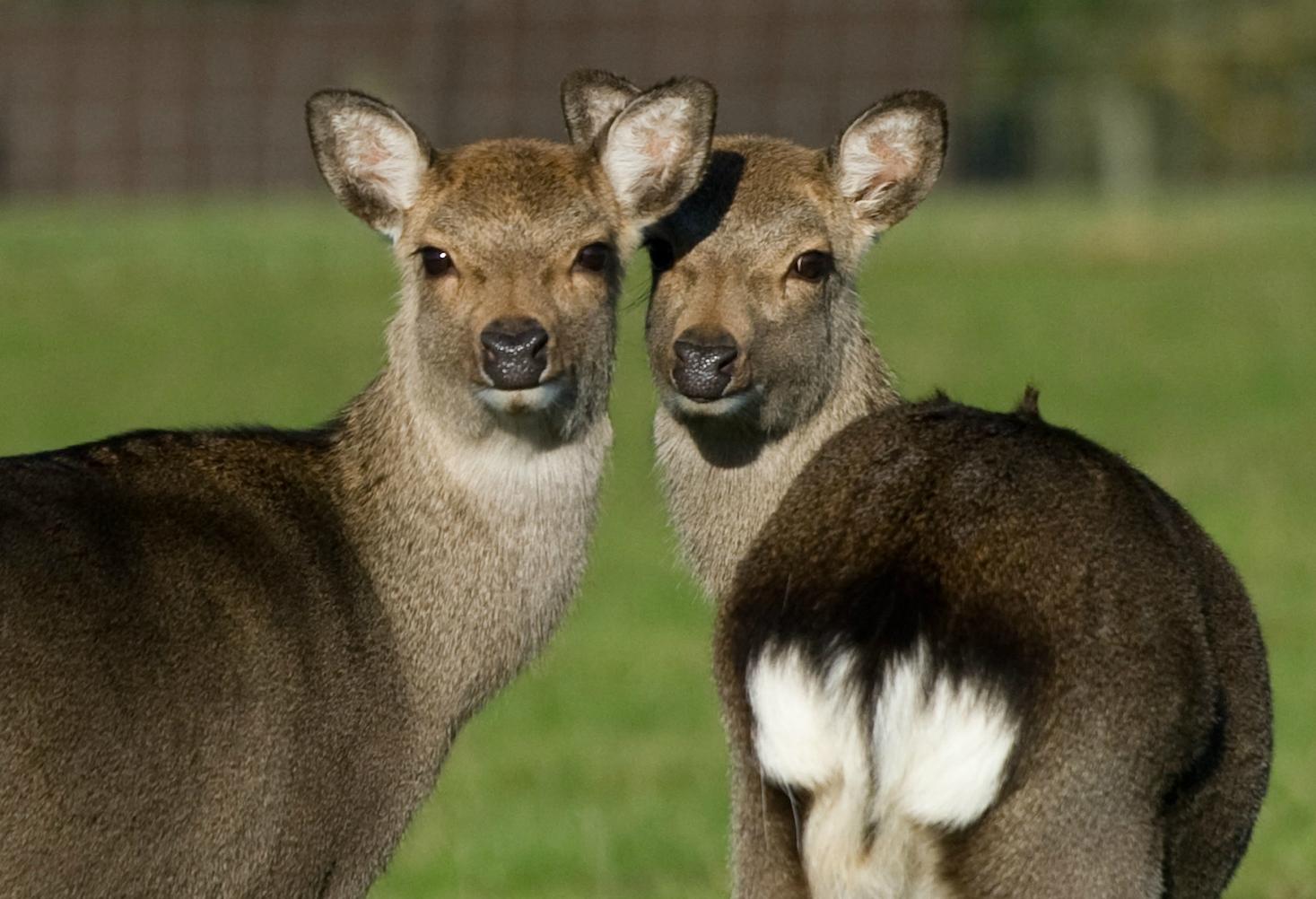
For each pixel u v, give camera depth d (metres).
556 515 12.04
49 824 10.21
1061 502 9.82
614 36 66.75
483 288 11.70
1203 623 9.97
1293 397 39.50
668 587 27.91
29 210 61.41
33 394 39.72
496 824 18.33
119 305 47.84
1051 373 41.47
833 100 67.38
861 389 13.05
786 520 10.16
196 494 11.34
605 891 16.33
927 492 9.87
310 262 52.25
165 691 10.65
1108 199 66.81
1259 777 10.85
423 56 66.19
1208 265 52.31
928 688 9.28
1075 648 9.41
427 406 11.89
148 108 65.75
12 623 10.20
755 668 9.66
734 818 10.19
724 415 12.37
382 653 11.69
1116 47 85.25
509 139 12.62
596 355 11.98
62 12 70.38
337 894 11.53
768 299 12.50
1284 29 85.75
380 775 11.63
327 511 11.79
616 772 20.09
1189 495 32.06
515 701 22.80
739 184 12.73
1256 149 85.75
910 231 56.84
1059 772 9.30
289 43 66.00
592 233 11.93
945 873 9.37
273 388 40.38
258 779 10.98
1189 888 10.37
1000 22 83.12
